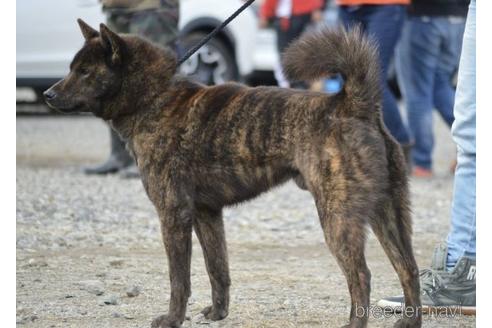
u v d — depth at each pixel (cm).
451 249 858
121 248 1123
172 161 790
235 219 1323
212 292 831
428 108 1683
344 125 730
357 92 733
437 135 2373
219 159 779
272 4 1989
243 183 780
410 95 1683
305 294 913
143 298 898
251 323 816
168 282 959
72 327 797
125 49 820
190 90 814
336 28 770
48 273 989
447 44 1659
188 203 790
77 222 1265
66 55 2066
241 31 2262
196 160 786
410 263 764
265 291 925
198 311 858
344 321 819
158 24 1416
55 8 2048
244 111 775
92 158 1900
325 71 755
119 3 1410
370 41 761
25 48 2045
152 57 823
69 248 1117
